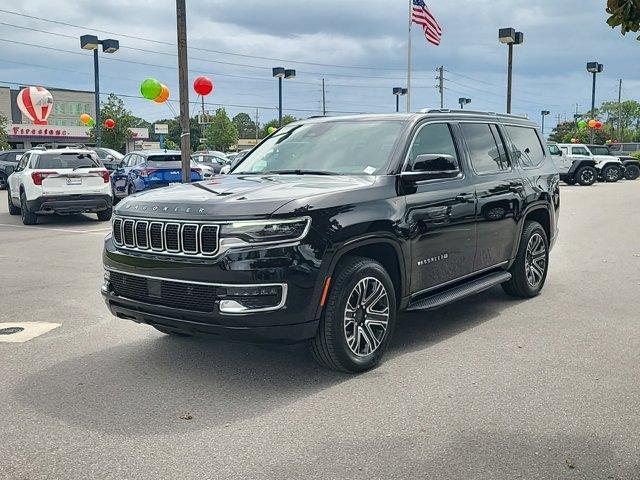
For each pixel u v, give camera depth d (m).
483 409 4.21
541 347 5.53
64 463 3.54
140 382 4.78
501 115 7.15
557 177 7.77
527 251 7.13
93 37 27.67
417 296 5.48
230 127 74.56
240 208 4.38
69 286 8.20
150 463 3.53
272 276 4.30
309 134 6.16
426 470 3.42
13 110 69.38
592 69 41.78
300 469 3.44
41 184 14.63
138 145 72.25
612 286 7.99
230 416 4.14
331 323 4.62
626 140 111.44
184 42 17.52
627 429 3.90
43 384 4.76
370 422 4.02
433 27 24.84
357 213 4.75
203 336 4.55
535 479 3.33
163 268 4.55
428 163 5.32
